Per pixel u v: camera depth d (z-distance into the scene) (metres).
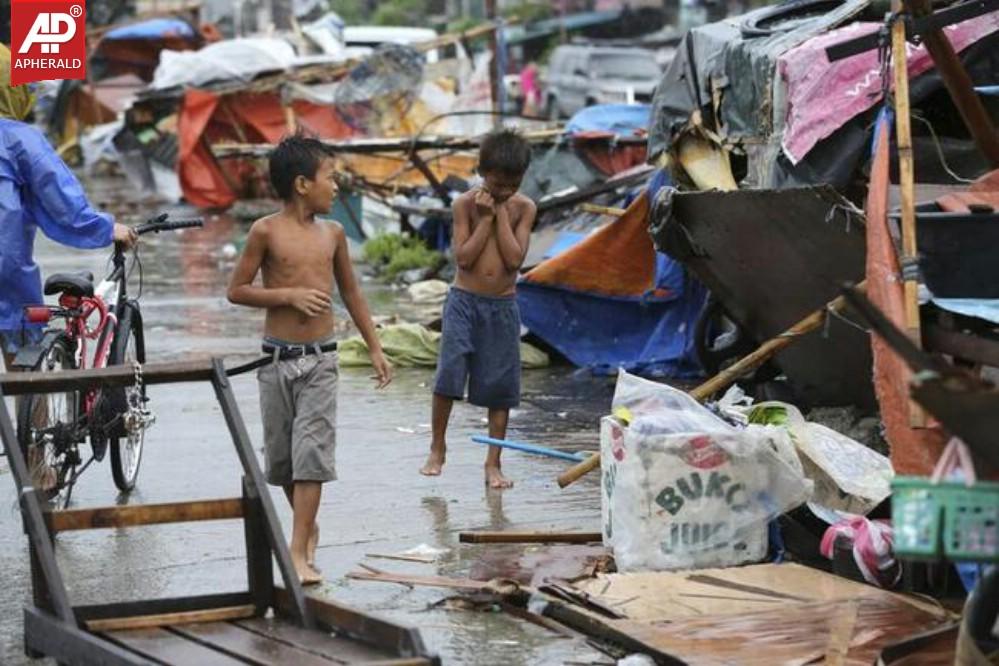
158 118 44.25
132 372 8.73
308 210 10.43
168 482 13.12
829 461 10.66
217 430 15.16
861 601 9.31
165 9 69.75
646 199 17.22
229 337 20.81
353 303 10.77
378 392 17.00
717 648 8.54
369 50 50.62
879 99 13.13
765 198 12.43
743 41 15.22
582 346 18.06
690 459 9.99
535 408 16.08
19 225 11.80
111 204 43.94
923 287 9.24
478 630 9.25
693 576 9.84
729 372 11.34
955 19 10.10
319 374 10.30
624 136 24.80
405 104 33.75
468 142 27.27
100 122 58.78
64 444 11.61
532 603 9.55
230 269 29.14
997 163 11.08
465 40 39.53
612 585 9.65
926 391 5.99
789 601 9.36
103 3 68.56
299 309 10.20
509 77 63.28
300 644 8.02
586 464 11.41
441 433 13.09
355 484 12.92
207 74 41.12
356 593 10.01
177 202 44.38
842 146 13.30
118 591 10.16
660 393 10.47
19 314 12.03
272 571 8.73
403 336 18.80
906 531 6.20
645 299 17.70
